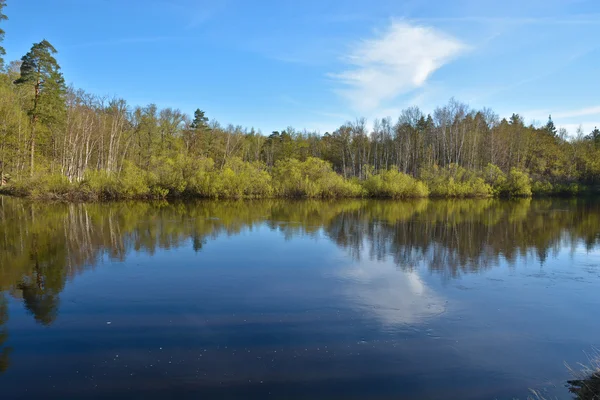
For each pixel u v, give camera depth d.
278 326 8.57
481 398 5.96
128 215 26.66
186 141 63.03
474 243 18.25
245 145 69.81
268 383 6.25
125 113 48.88
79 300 10.18
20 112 37.06
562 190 53.50
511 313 9.55
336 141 71.69
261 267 13.65
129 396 5.88
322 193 45.06
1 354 7.19
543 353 7.49
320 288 11.35
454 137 61.25
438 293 11.02
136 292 10.86
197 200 39.69
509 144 62.34
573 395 6.06
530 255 15.84
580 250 16.80
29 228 20.92
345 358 7.12
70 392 5.97
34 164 37.50
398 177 46.59
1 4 22.97
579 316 9.40
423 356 7.27
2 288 11.12
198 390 6.04
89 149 45.84
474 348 7.64
